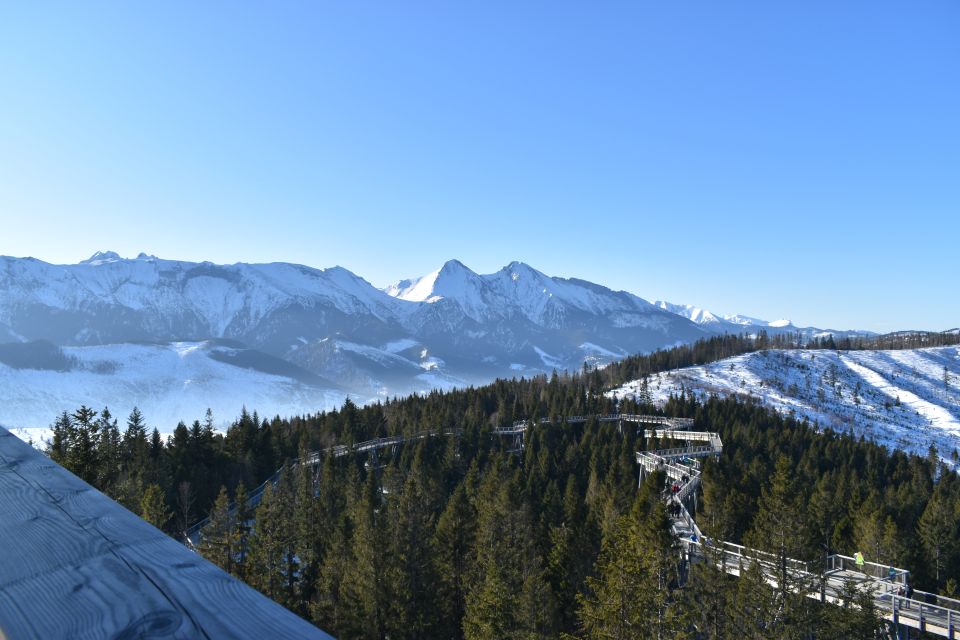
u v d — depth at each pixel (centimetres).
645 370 18812
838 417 15250
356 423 9806
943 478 7975
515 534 3716
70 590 183
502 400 11262
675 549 2562
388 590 2917
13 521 239
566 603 3447
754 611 2430
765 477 6384
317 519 4594
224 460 7012
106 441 5928
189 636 159
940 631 2555
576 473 7250
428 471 6097
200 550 3941
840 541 4712
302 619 181
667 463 6675
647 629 2233
